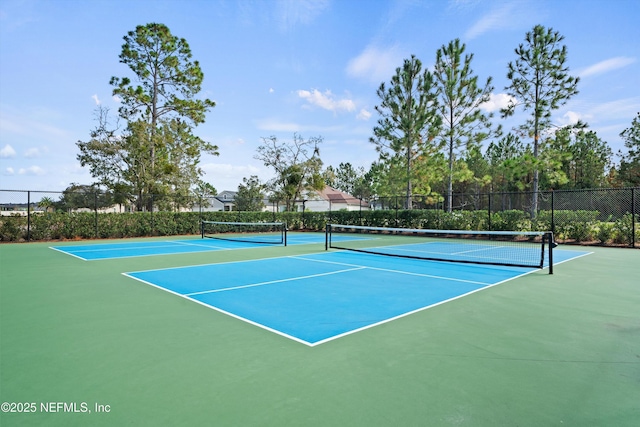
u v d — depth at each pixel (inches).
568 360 122.6
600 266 341.1
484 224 685.3
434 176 866.1
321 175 1151.0
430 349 132.8
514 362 121.0
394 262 369.1
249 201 1085.1
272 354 128.0
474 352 129.9
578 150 1411.2
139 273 298.2
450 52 788.0
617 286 249.4
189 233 810.2
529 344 137.9
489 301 206.4
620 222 541.3
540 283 259.8
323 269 321.1
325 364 119.4
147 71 911.7
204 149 1015.6
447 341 141.2
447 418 86.6
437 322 166.4
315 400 95.4
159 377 109.5
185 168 998.4
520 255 432.1
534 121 724.7
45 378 108.7
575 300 208.8
